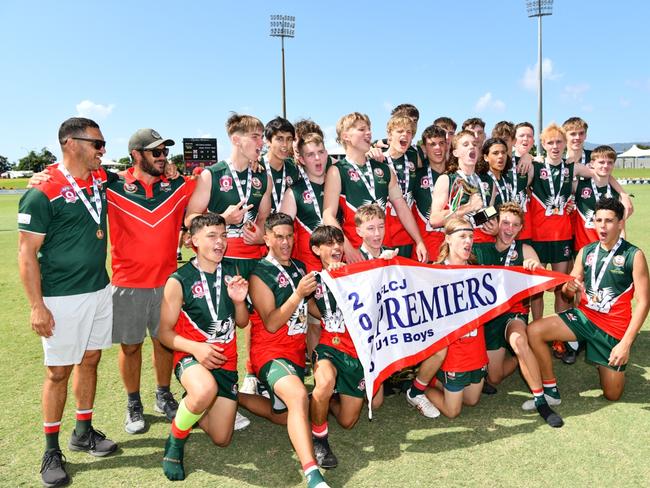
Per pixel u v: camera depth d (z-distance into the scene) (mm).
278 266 3746
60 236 3348
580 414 3971
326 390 3344
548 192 5715
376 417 4086
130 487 3158
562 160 5691
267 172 4629
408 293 3887
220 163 4402
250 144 4195
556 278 4254
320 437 3385
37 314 3217
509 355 4777
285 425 3896
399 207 4891
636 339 5680
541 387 3941
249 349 4332
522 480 3094
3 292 8852
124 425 3988
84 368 3570
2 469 3369
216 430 3562
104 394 4609
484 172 5148
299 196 4598
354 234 4641
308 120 4887
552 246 5840
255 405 3955
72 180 3400
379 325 3789
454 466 3285
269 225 3682
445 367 3949
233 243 4312
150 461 3467
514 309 4363
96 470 3361
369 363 3559
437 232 5324
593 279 4199
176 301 3518
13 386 4719
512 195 5375
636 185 41312
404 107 5863
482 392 4500
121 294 3906
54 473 3213
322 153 4473
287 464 3412
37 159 122562
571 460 3305
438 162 5289
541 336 4176
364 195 4617
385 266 3826
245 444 3707
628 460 3279
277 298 3695
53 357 3324
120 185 3893
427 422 3963
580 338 4234
